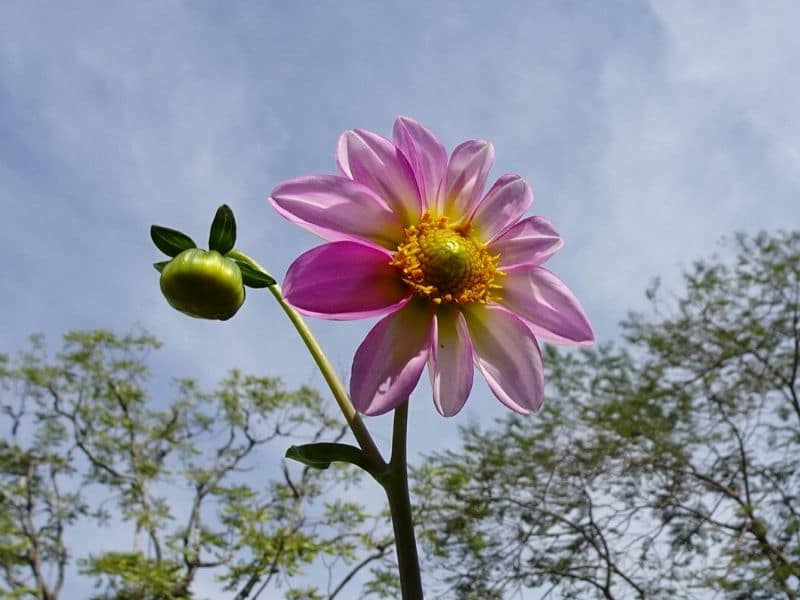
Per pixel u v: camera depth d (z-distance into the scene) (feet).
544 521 37.27
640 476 37.93
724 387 40.81
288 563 38.81
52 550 48.85
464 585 36.29
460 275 5.20
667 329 42.27
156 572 37.93
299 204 5.02
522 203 5.55
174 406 50.44
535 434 39.58
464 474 38.60
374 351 4.88
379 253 5.06
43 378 50.16
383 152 5.32
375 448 4.58
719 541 35.70
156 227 5.03
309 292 4.86
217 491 43.91
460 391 5.14
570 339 5.31
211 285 4.75
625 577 35.04
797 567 33.47
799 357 40.22
